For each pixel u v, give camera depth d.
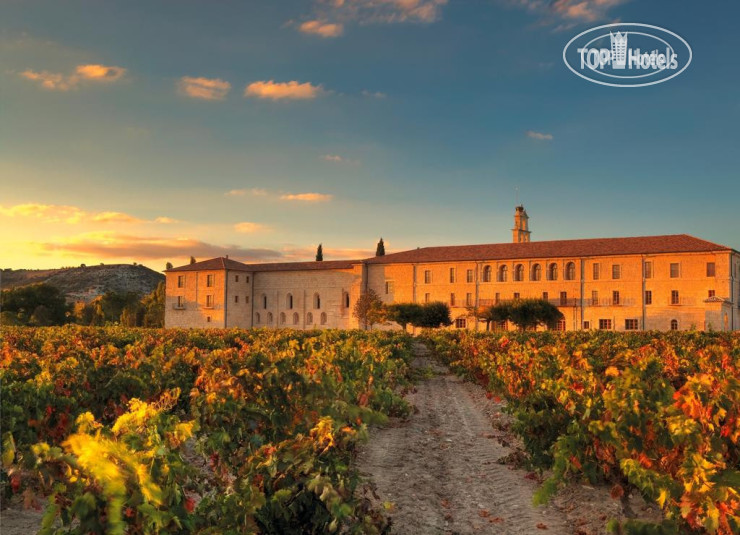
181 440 6.00
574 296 87.75
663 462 7.79
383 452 12.51
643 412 7.84
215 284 107.94
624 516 8.24
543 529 8.02
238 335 40.78
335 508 5.60
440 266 96.44
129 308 124.81
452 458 12.07
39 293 114.00
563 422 9.83
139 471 4.77
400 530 7.86
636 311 84.00
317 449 6.53
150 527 4.77
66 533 5.01
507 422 16.03
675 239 86.31
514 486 10.02
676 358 17.95
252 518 5.52
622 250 85.62
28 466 6.07
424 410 18.62
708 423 7.46
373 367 17.73
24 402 9.29
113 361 13.77
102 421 11.86
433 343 44.06
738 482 6.16
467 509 8.83
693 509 6.14
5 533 7.30
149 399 12.60
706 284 80.62
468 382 27.02
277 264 112.00
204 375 10.56
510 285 91.69
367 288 101.81
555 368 15.20
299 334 43.62
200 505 5.80
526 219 120.56
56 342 25.58
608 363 17.20
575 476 10.01
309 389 9.41
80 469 5.02
